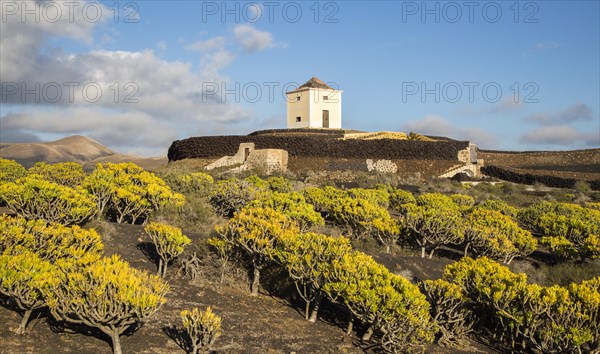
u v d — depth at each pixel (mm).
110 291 8812
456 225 20203
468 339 12781
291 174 50312
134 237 16453
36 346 8711
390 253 19812
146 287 9445
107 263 9758
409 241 20531
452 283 13344
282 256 13125
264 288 14266
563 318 11352
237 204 23938
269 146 54250
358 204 22547
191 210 20938
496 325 13102
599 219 27797
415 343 11164
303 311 13180
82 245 11805
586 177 59719
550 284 17641
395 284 11703
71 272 9250
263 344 10523
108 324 8938
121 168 23438
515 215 30031
